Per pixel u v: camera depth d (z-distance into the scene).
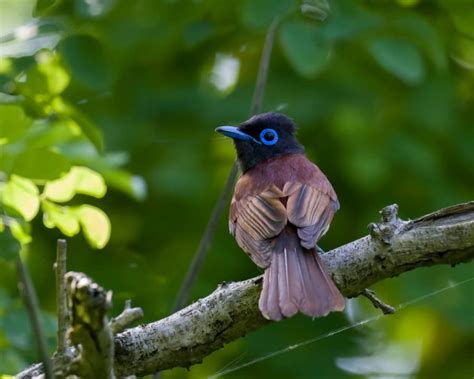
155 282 13.48
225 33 14.16
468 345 14.87
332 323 13.61
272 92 13.78
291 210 8.80
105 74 10.83
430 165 13.61
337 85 13.87
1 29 16.14
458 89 14.53
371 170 13.32
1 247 7.75
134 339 7.94
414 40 12.23
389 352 14.62
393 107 14.03
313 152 13.76
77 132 10.38
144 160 13.98
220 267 13.53
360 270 8.02
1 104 9.23
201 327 8.02
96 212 9.71
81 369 6.91
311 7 11.75
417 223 7.96
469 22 14.09
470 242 7.83
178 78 14.63
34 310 7.53
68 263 13.86
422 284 12.80
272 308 7.54
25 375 8.04
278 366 13.23
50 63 10.94
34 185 9.49
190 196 13.71
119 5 13.96
